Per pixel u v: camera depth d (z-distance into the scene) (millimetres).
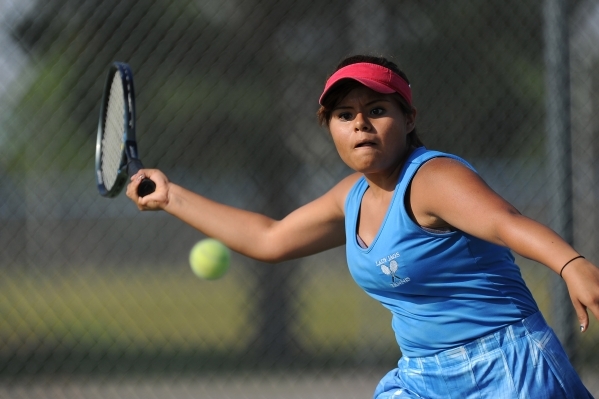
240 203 30109
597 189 22109
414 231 8031
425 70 24281
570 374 8414
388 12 25344
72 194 29578
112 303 38281
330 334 31562
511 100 23391
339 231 10047
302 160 29078
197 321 37375
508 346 8305
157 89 27859
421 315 8555
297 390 25469
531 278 27281
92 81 28797
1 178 27719
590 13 21219
